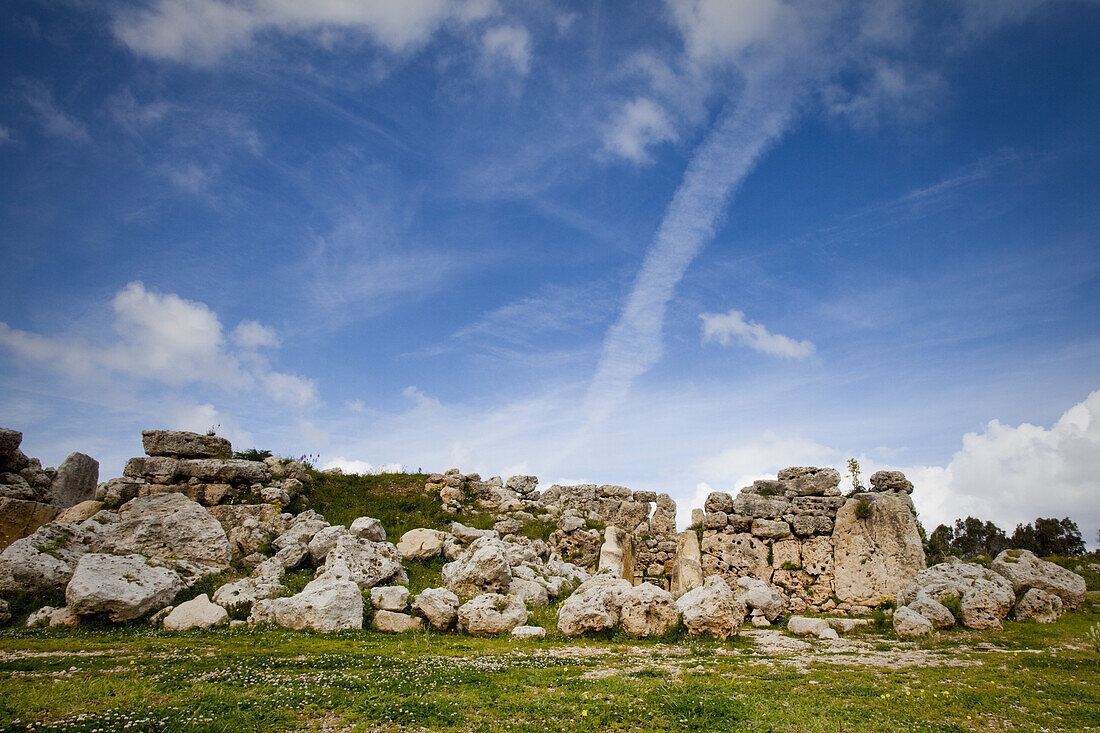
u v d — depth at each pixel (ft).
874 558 104.63
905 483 110.93
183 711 36.37
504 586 81.20
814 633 74.90
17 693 38.40
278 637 60.90
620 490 135.13
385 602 70.90
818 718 38.45
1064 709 41.24
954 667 54.60
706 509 115.85
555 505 129.59
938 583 80.69
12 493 92.68
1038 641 67.10
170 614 66.54
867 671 52.60
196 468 103.71
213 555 83.30
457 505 120.26
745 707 40.11
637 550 125.29
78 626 64.03
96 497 100.32
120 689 40.34
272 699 39.40
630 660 57.16
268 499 103.04
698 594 72.18
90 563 68.80
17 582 70.13
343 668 48.96
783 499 114.62
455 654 57.26
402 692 42.11
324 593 68.59
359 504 113.80
